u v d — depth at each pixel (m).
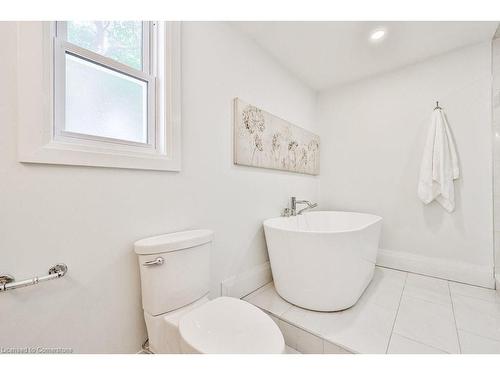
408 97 2.16
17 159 0.78
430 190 1.92
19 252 0.78
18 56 0.77
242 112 1.66
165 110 1.20
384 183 2.30
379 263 2.29
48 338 0.85
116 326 1.03
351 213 2.26
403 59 2.06
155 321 0.98
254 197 1.81
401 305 1.51
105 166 0.97
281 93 2.14
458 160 1.90
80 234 0.92
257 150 1.80
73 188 0.90
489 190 1.78
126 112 1.12
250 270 1.76
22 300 0.80
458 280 1.88
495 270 1.75
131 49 1.15
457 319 1.35
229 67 1.60
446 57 1.96
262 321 0.90
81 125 0.97
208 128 1.45
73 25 0.95
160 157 1.17
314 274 1.40
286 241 1.48
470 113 1.86
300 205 2.41
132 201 1.08
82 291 0.93
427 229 2.05
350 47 1.88
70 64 0.94
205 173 1.43
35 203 0.81
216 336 0.82
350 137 2.53
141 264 1.01
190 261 1.09
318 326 1.28
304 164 2.43
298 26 1.63
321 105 2.74
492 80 1.77
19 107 0.77
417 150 2.11
